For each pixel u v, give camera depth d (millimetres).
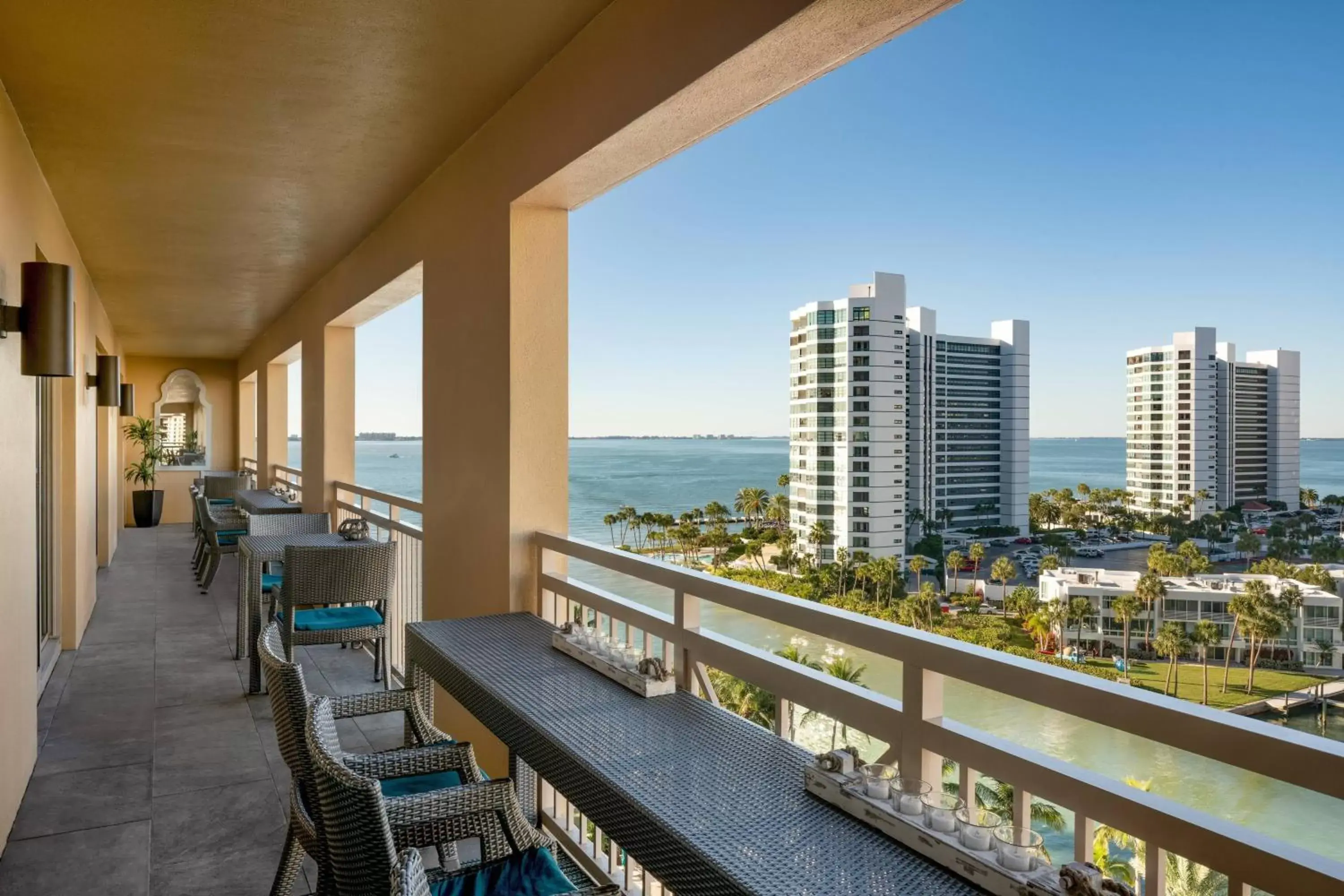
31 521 3562
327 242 5656
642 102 2432
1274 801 1284
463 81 3123
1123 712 1313
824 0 1815
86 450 6484
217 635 6203
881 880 1351
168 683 5000
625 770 1762
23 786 3400
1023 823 1480
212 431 14047
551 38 2791
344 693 4859
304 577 4379
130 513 13820
